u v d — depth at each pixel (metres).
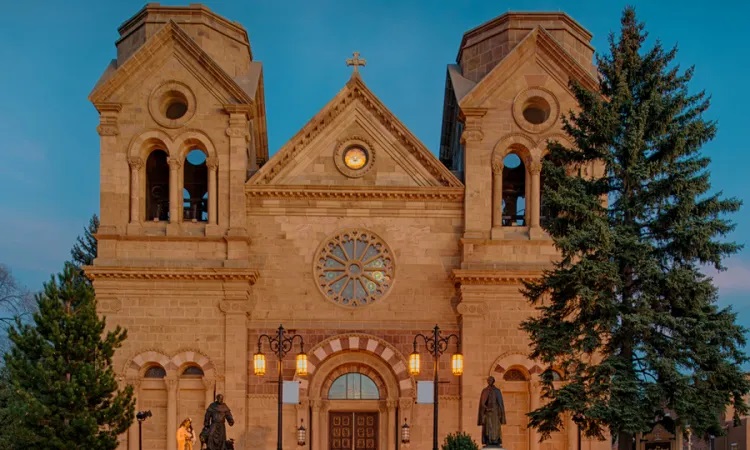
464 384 45.09
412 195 47.53
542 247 46.75
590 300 33.97
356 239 47.50
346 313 46.72
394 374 46.34
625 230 34.97
